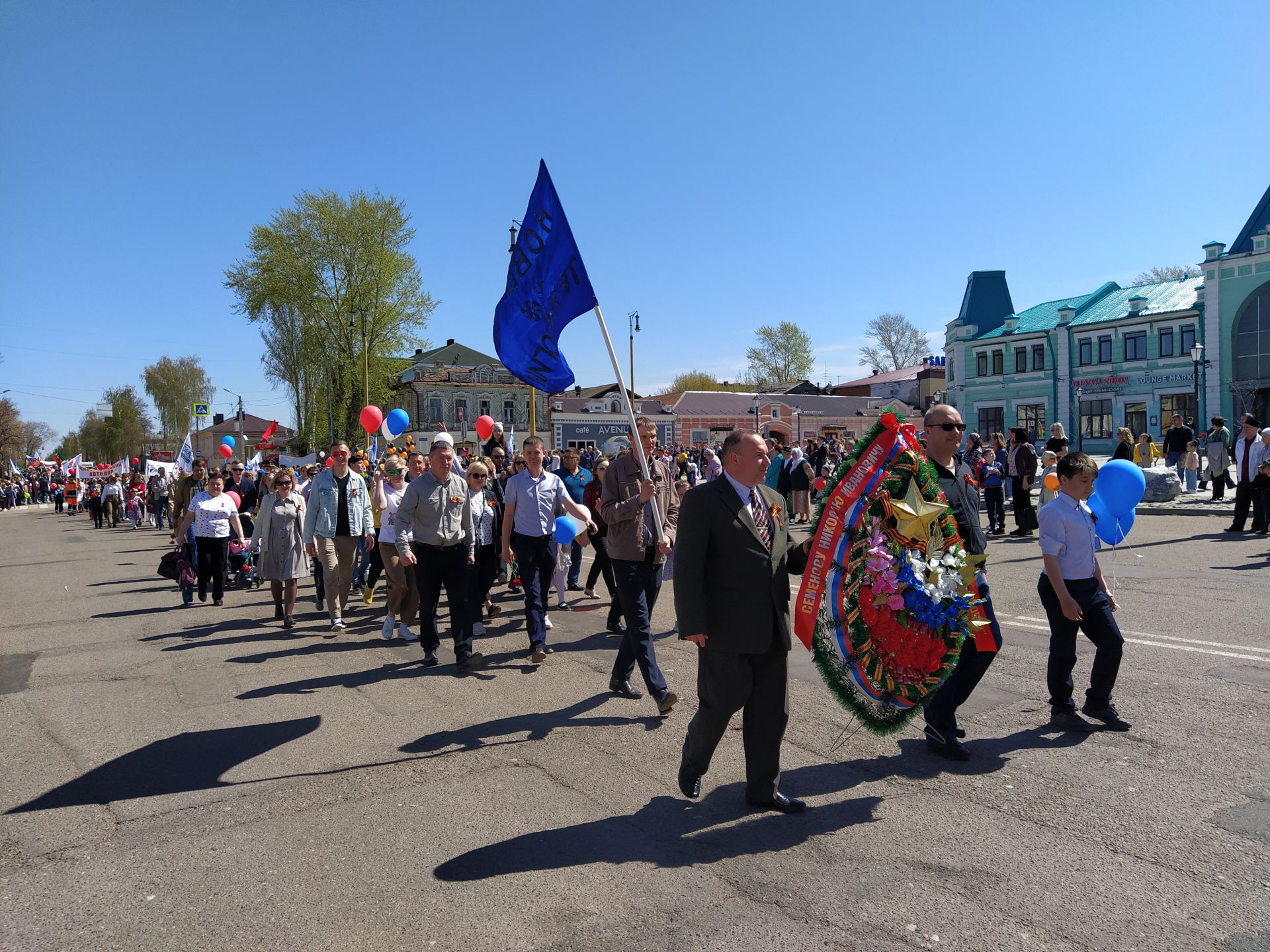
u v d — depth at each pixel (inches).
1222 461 701.3
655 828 146.9
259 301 1806.1
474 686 243.0
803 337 3159.5
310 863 136.9
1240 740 179.2
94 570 598.2
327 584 326.6
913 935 112.0
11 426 2628.0
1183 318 1598.2
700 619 145.4
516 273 246.5
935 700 177.6
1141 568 403.5
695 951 109.5
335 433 1931.6
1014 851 135.0
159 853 141.2
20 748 196.4
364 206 1797.5
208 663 280.2
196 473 442.9
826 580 161.9
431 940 113.5
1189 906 117.4
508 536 265.9
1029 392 1884.8
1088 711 191.5
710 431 2443.4
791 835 143.0
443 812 155.9
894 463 165.5
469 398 2386.8
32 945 114.0
